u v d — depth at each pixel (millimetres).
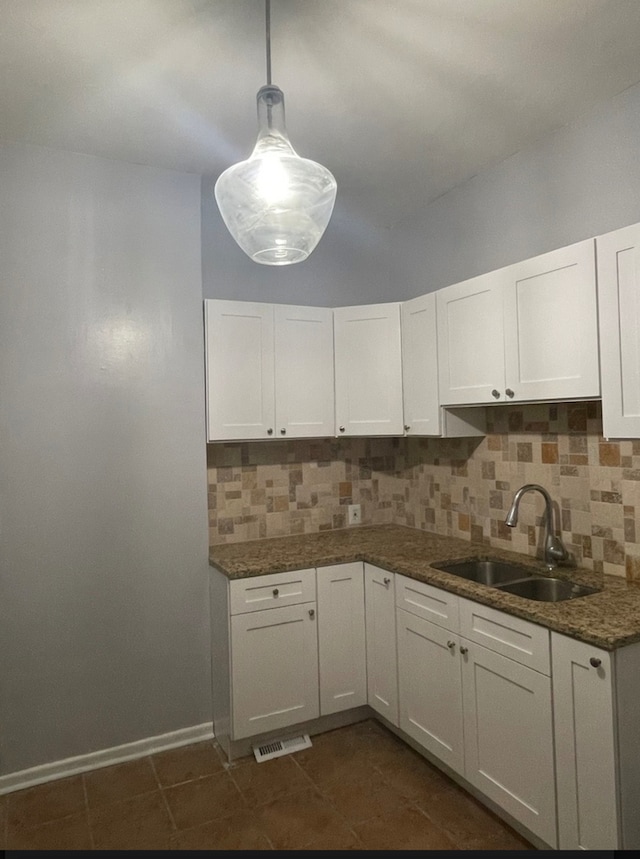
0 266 2348
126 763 2510
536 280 2150
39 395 2402
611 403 1870
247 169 1377
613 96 2193
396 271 3492
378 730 2744
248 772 2422
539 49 1899
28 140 2387
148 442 2611
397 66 1970
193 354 2721
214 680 2699
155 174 2656
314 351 2996
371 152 2609
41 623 2395
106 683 2508
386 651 2607
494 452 2781
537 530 2555
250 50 1849
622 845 1603
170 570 2648
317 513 3297
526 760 1886
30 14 1647
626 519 2172
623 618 1758
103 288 2533
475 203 2877
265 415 2850
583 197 2328
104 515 2516
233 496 3051
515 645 1924
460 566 2602
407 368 2875
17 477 2361
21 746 2352
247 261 3160
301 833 2045
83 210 2504
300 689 2607
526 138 2502
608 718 1614
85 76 1960
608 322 1879
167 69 1933
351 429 3020
